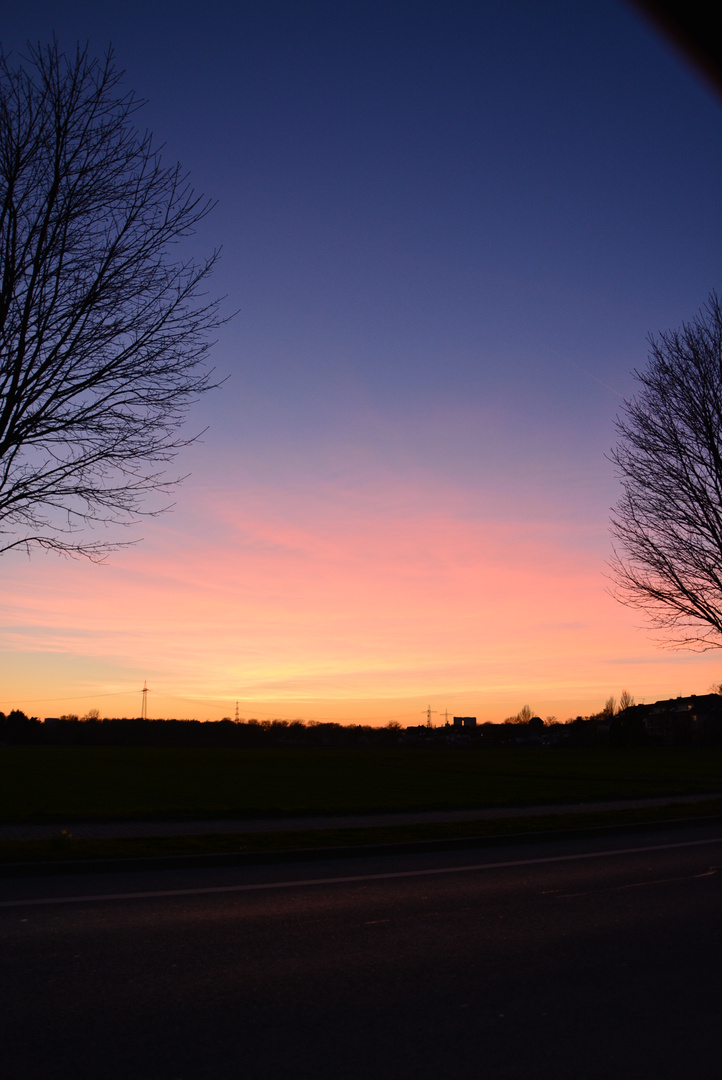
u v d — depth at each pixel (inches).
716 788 850.1
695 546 760.3
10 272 381.4
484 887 311.9
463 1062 151.2
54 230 387.9
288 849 384.8
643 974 203.8
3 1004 176.4
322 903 278.4
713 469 751.1
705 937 239.9
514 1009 178.4
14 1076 142.4
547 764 1822.1
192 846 386.6
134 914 258.2
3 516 418.3
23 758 2030.0
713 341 764.6
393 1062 150.8
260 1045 157.5
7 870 326.6
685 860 386.9
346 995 185.6
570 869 357.7
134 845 385.7
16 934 231.9
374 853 404.2
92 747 3663.9
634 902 287.6
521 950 223.5
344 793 903.7
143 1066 147.4
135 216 404.8
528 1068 149.1
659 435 772.6
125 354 406.6
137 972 199.5
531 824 500.1
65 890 297.1
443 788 1002.1
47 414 398.9
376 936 235.6
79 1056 151.2
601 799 715.4
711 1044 161.3
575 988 192.7
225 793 903.1
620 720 2913.4
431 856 398.0
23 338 386.0
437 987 191.9
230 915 258.5
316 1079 143.3
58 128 393.1
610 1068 149.6
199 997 183.0
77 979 193.5
